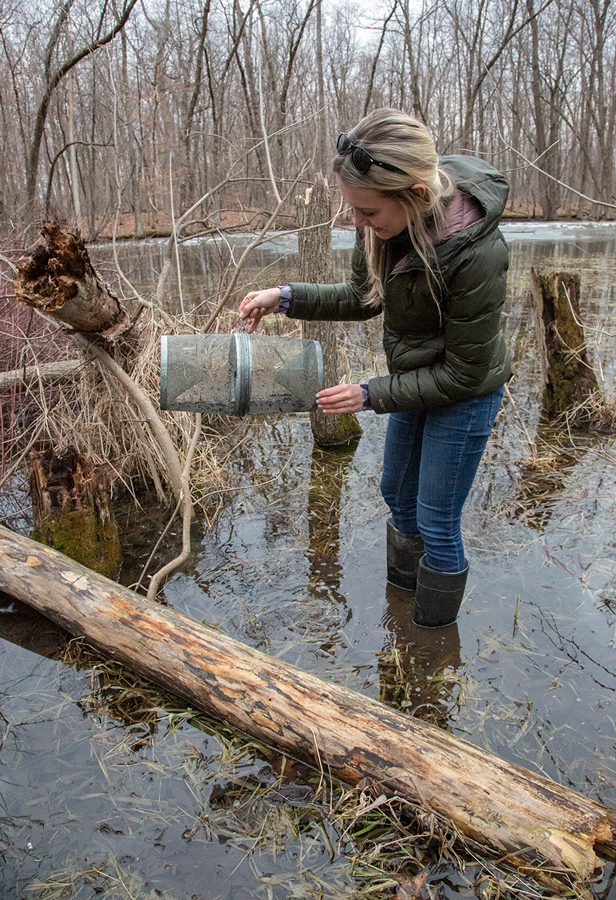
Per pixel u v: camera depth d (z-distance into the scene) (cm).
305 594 269
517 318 720
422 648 234
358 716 177
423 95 2094
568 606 255
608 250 1259
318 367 208
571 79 2047
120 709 204
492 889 146
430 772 162
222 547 307
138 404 312
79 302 262
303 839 161
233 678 192
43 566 242
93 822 165
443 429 205
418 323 190
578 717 201
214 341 206
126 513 341
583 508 328
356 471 384
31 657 229
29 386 361
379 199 164
